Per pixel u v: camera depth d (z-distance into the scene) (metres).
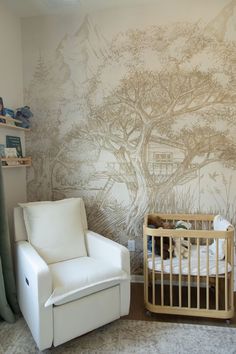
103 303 1.87
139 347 1.77
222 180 2.49
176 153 2.55
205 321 2.05
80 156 2.73
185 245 2.29
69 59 2.69
